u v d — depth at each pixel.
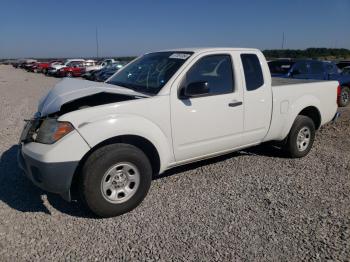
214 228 3.49
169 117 3.97
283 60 11.88
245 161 5.49
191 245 3.20
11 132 7.53
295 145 5.51
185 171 5.04
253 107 4.75
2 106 12.16
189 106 4.12
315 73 11.56
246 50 4.80
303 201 4.09
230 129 4.55
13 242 3.23
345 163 5.46
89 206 3.55
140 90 4.26
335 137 7.20
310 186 4.54
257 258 3.01
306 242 3.24
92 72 26.38
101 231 3.45
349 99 12.62
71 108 3.93
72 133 3.41
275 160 5.56
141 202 4.01
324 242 3.24
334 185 4.57
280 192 4.34
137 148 3.78
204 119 4.26
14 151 5.98
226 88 4.52
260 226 3.52
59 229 3.48
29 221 3.62
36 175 3.53
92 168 3.49
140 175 3.80
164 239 3.30
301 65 11.38
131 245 3.21
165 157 4.02
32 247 3.16
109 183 3.62
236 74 4.59
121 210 3.72
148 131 3.79
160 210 3.88
